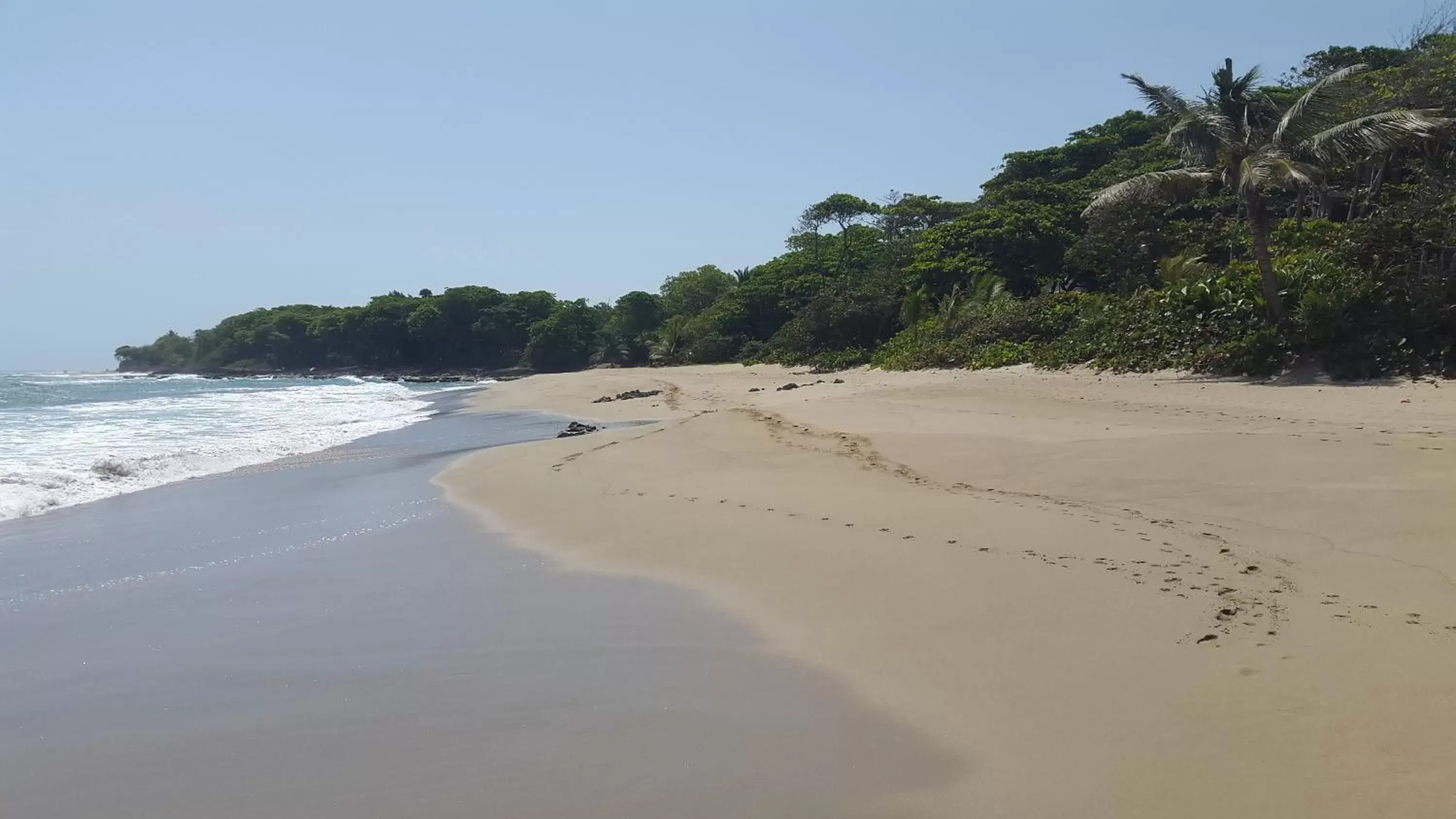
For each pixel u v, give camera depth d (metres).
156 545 8.83
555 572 7.31
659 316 81.31
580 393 36.22
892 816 3.35
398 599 6.65
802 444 13.38
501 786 3.74
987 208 46.09
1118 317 22.00
